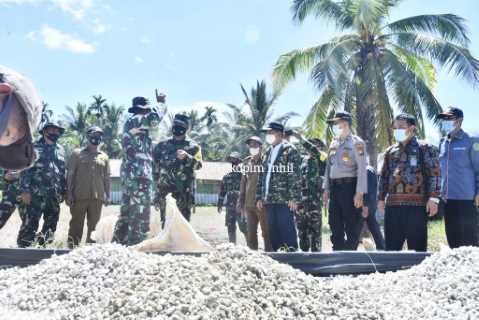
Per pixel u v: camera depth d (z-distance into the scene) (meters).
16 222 12.96
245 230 9.23
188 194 6.56
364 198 5.86
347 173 6.03
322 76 14.31
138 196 6.11
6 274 3.41
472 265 3.52
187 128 6.72
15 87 2.08
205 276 2.83
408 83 14.84
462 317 2.81
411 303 3.12
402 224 5.21
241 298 2.66
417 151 5.24
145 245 4.58
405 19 15.62
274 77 16.70
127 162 6.14
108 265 3.25
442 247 4.23
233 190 9.84
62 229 10.75
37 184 6.56
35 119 2.19
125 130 6.21
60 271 3.23
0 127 2.04
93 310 2.63
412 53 16.17
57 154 6.94
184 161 6.54
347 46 15.23
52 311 2.76
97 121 58.50
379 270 4.18
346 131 6.17
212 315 2.42
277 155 6.18
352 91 15.48
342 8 15.53
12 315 2.63
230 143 43.28
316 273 4.14
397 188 5.25
